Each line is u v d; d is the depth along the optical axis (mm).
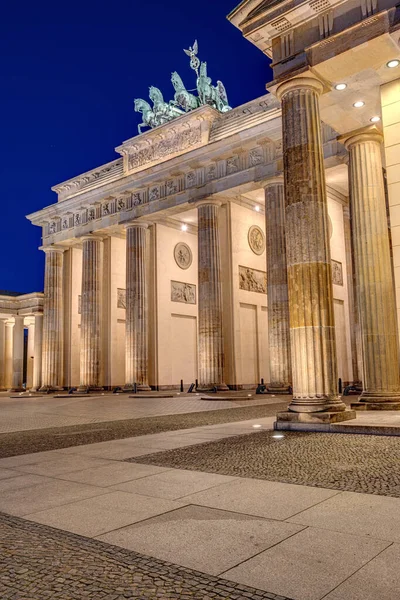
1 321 102188
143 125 74875
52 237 78250
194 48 72750
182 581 6742
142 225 67562
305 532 8367
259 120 56750
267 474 12734
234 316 63031
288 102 23719
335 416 20844
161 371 68250
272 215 53000
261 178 53750
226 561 7328
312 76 23281
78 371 79125
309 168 22859
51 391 75500
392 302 27922
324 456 14828
